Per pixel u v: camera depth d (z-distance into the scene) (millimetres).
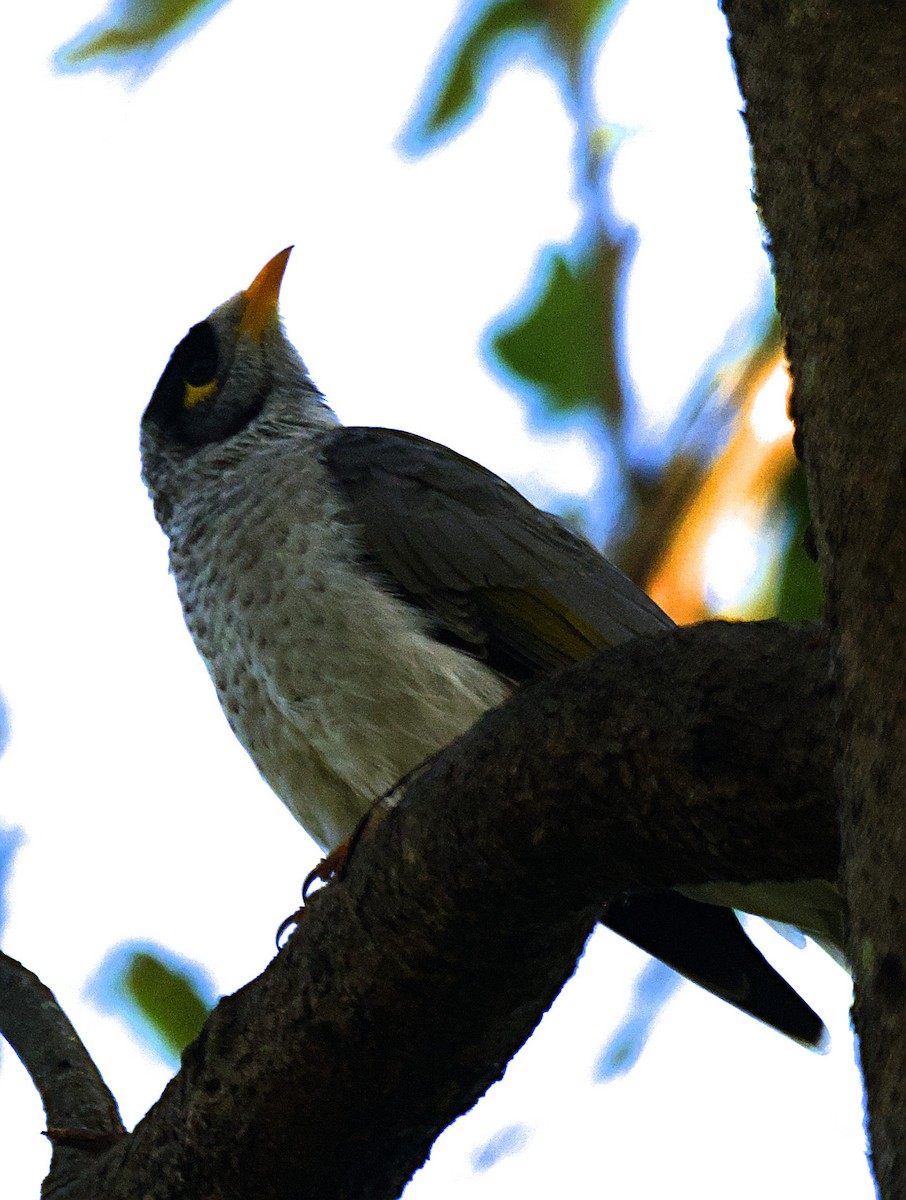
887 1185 2836
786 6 3910
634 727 4938
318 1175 6422
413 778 6309
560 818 5230
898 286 3598
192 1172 6488
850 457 3596
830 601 3668
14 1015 7781
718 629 4918
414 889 5664
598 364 9695
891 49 3707
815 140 3795
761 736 4625
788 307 3910
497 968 5754
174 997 9000
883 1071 3004
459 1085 6230
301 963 6074
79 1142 7133
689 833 4953
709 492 9336
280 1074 6176
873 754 3354
